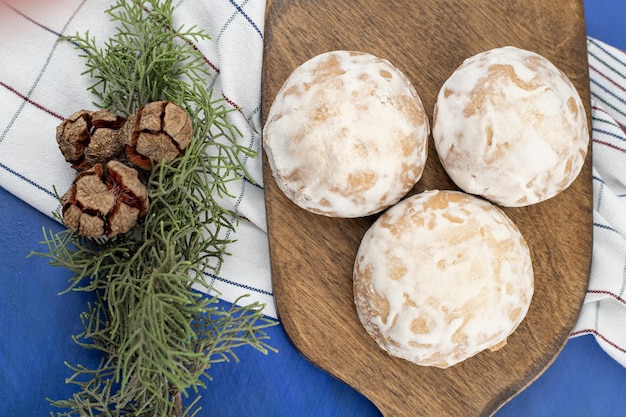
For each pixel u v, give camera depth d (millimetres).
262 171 401
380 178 366
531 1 416
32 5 398
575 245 410
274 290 396
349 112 362
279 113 373
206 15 405
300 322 395
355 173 364
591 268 418
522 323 406
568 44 418
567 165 376
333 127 362
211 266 401
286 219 396
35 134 393
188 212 358
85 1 402
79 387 396
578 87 418
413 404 402
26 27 397
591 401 436
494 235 373
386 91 367
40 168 393
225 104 404
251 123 409
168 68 374
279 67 400
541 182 375
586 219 411
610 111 441
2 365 391
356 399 420
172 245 346
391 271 368
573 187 412
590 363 437
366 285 375
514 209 409
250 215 403
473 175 378
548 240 410
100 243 364
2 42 396
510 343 406
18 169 391
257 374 413
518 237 383
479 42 413
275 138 372
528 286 380
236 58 404
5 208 396
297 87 371
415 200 382
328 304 397
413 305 365
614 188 438
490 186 378
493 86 370
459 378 404
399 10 408
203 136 361
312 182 367
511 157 369
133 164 349
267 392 414
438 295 363
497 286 368
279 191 395
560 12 417
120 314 362
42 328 394
